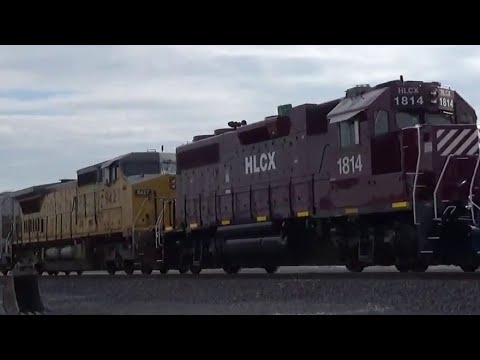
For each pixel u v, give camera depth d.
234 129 20.59
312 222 16.84
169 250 23.09
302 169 17.00
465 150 13.75
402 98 14.80
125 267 25.66
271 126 18.03
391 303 9.01
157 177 25.31
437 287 9.73
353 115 14.85
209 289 12.64
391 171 14.12
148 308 10.78
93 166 28.64
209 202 21.09
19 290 11.64
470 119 15.59
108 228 26.78
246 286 12.45
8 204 39.28
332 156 15.88
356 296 9.86
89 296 13.91
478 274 12.51
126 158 26.14
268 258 18.23
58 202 32.25
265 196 18.44
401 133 13.90
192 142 22.58
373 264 14.78
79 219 29.67
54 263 31.83
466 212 13.48
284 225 17.73
